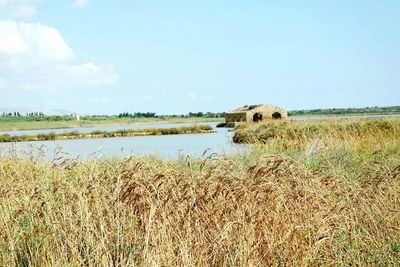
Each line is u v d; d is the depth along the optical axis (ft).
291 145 55.21
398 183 28.22
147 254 17.43
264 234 19.21
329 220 20.45
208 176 25.11
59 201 24.56
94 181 25.30
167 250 18.01
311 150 44.47
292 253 18.21
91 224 20.22
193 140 146.82
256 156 44.11
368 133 73.61
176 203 21.43
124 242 20.11
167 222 19.27
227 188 22.39
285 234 18.90
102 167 31.81
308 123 92.53
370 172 33.42
